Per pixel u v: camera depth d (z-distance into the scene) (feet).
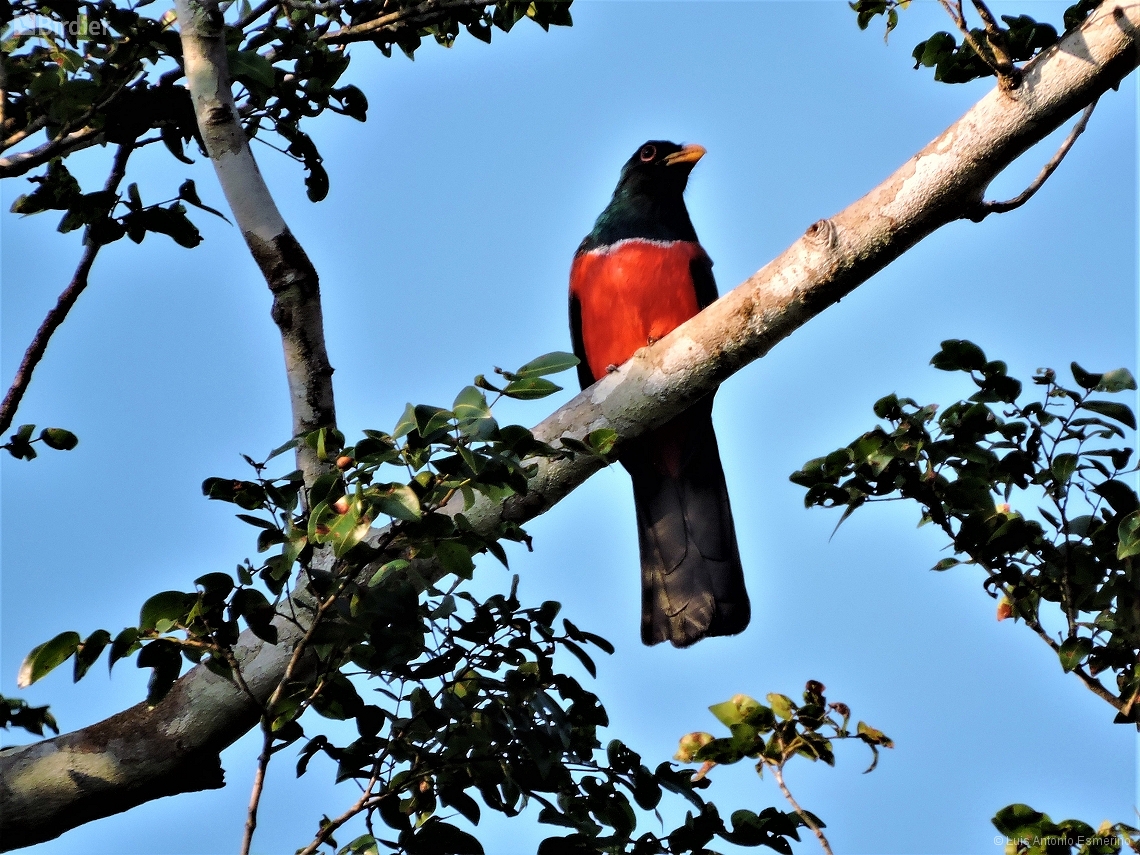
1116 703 24.09
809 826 23.34
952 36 27.58
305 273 26.94
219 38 27.12
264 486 21.42
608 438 22.62
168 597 20.75
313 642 21.16
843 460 25.27
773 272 27.07
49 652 21.07
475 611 23.02
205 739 25.95
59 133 28.02
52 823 25.73
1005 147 25.02
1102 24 24.26
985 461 24.71
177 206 31.09
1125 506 24.50
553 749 23.03
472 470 19.70
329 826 21.49
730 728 24.79
